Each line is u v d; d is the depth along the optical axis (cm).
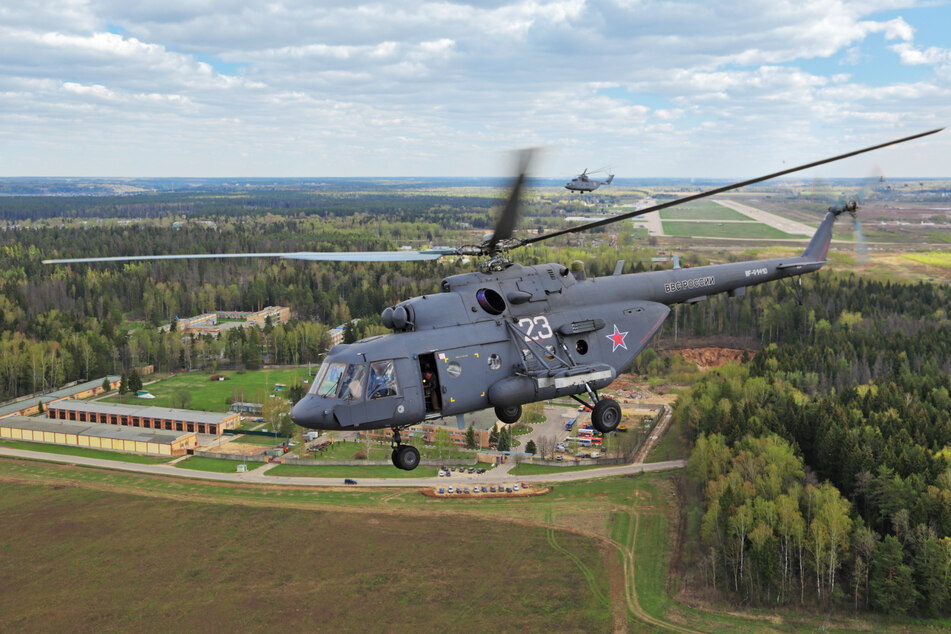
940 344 13088
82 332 17400
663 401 13238
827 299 15712
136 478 10469
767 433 9194
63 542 8569
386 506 9319
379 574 7719
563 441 11450
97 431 12050
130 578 7800
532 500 9331
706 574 7381
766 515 7294
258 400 13575
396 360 2708
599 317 3080
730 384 11231
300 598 7369
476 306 2869
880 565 6881
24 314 19000
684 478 9662
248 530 8788
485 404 2827
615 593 7212
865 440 8619
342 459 10881
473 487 9744
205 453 11388
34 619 7162
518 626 6800
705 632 6625
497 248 2772
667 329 16762
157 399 14412
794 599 7038
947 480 7625
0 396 14688
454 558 7975
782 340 15712
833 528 7125
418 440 11338
